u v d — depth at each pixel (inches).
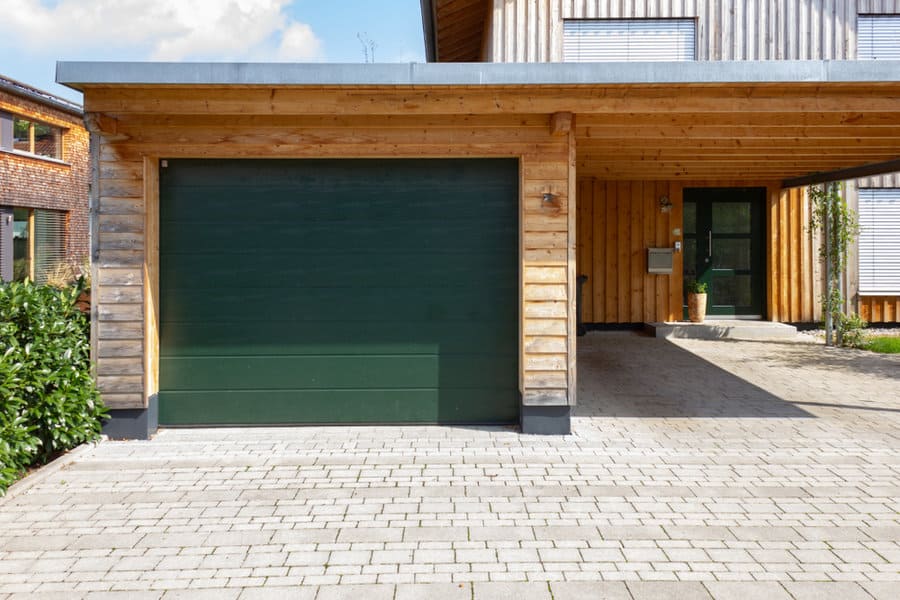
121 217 225.0
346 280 238.4
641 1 420.8
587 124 235.5
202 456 208.1
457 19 479.8
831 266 426.0
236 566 139.2
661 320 478.0
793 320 477.4
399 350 239.8
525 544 148.8
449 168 238.2
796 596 126.7
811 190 430.6
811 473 193.5
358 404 239.5
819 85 207.5
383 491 180.2
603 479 188.9
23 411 195.5
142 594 128.3
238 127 227.1
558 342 229.5
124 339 225.8
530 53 418.9
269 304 238.1
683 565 139.0
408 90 213.5
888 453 211.5
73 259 691.4
